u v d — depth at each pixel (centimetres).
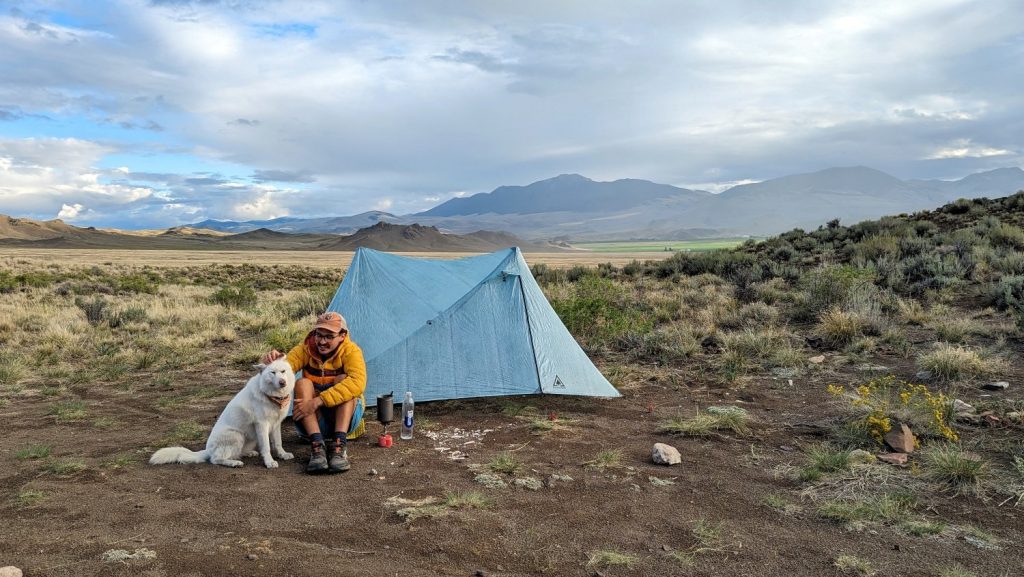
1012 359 962
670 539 436
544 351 858
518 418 767
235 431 587
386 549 411
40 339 1312
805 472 553
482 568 388
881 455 600
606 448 648
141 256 11012
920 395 777
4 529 436
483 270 949
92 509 475
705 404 828
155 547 405
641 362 1100
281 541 418
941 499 504
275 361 577
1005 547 422
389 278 945
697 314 1501
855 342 1109
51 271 3888
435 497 506
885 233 2536
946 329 1117
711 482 550
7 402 855
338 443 587
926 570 392
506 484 539
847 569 392
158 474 562
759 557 410
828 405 793
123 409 824
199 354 1217
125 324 1521
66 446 655
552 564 396
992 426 673
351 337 857
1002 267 1703
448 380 817
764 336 1159
